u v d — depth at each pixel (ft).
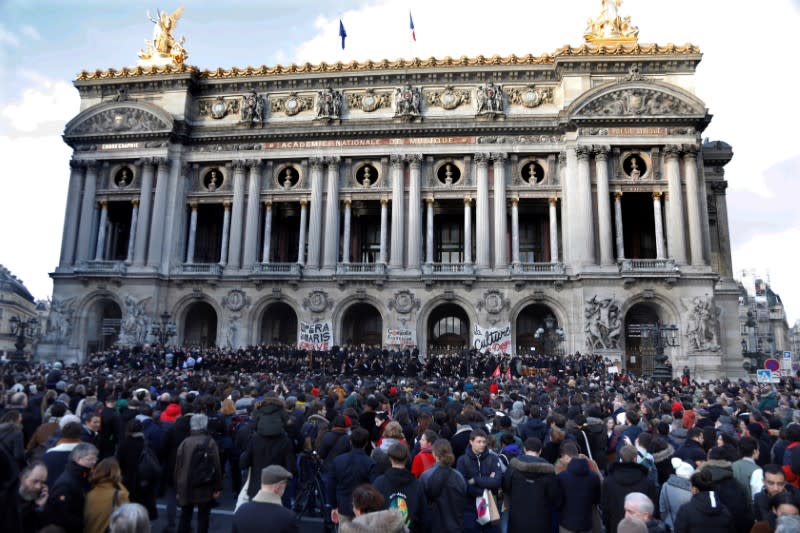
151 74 201.36
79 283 191.93
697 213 175.73
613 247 198.18
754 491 34.42
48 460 32.48
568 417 52.11
